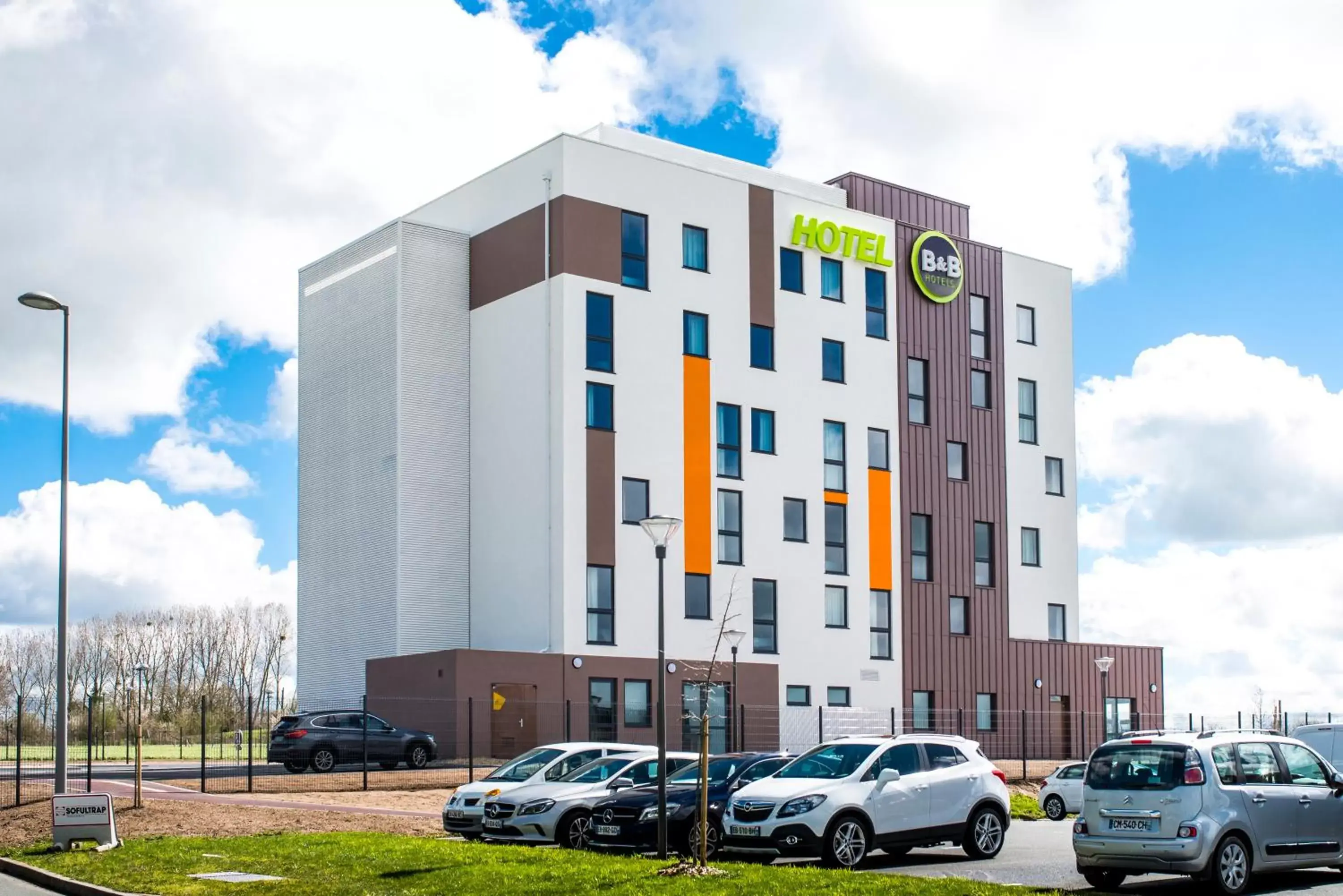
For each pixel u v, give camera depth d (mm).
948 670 49781
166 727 76000
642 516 43531
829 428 48281
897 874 18156
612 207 44062
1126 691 54219
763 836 19578
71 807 22250
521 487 43625
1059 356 55406
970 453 51812
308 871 18734
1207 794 16469
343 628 46312
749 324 46594
